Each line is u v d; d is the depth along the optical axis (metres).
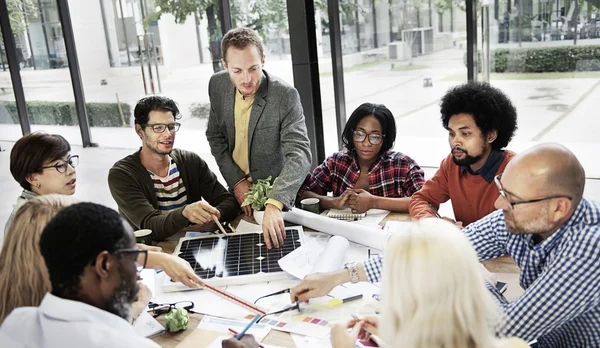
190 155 2.64
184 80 5.98
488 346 1.07
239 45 2.50
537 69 4.34
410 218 2.41
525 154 1.40
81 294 1.16
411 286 1.05
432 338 1.06
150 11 5.92
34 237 1.39
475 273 1.07
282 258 1.98
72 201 1.49
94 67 6.53
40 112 6.96
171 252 2.21
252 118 2.71
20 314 1.20
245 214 2.62
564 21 4.15
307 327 1.60
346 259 2.01
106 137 6.82
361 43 4.70
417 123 4.86
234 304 1.76
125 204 2.42
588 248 1.34
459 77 4.55
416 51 4.62
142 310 1.71
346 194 2.60
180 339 1.58
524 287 1.63
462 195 2.31
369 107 2.64
